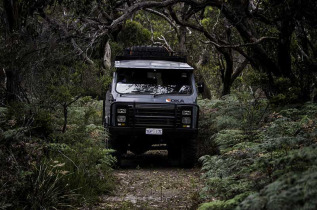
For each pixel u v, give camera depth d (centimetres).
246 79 1213
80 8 943
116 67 1025
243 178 572
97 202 635
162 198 675
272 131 818
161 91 1015
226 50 1752
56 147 690
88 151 767
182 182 798
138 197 686
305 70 1212
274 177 480
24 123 720
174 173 918
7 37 778
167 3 1148
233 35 1686
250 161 620
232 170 628
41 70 810
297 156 424
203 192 600
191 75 1056
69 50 887
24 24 845
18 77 796
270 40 1215
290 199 338
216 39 1337
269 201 342
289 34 1168
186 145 1004
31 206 535
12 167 551
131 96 996
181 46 2139
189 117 995
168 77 1044
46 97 802
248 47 1266
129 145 1130
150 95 1002
